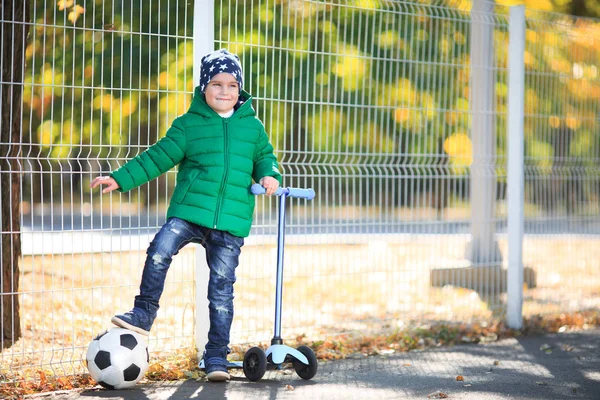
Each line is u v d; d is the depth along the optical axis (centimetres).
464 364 1193
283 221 1062
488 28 1630
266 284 1834
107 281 1948
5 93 1234
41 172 1064
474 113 1544
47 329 1347
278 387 1023
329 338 1338
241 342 1266
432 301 1734
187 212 1019
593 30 1642
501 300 1664
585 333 1479
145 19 1549
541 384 1069
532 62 1570
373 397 979
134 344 993
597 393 1023
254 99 1212
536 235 1577
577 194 1638
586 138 1650
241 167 1042
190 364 1130
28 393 980
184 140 1032
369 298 1781
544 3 2902
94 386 1023
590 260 1980
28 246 2473
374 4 1345
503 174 1587
